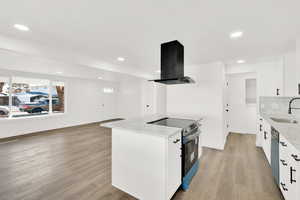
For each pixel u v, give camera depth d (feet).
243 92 16.35
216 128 11.46
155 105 21.89
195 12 5.04
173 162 5.52
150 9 4.91
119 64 13.51
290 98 9.41
